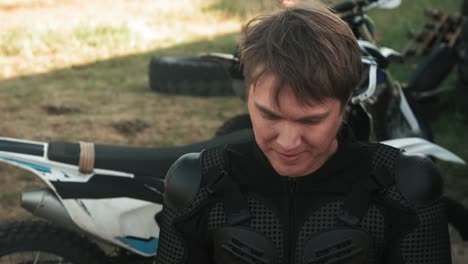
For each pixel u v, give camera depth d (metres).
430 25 9.73
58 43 11.26
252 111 1.55
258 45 1.53
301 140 1.52
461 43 7.34
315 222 1.73
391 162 1.74
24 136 7.12
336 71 1.49
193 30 12.61
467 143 6.67
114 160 3.21
